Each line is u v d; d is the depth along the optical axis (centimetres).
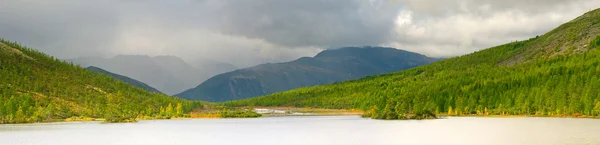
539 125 14138
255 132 13712
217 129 15250
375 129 14175
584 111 18825
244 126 16888
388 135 11962
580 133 11100
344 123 18012
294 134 12788
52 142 11012
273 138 11656
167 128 16025
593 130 11931
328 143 10425
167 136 12588
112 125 17875
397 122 18062
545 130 12169
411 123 17000
